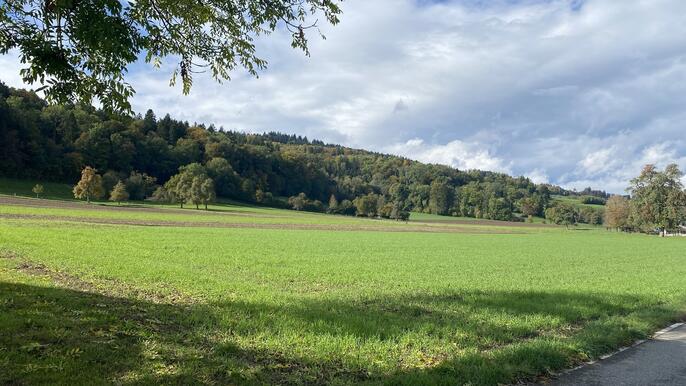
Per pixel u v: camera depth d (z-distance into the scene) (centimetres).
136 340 743
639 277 2267
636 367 790
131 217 6031
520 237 6906
